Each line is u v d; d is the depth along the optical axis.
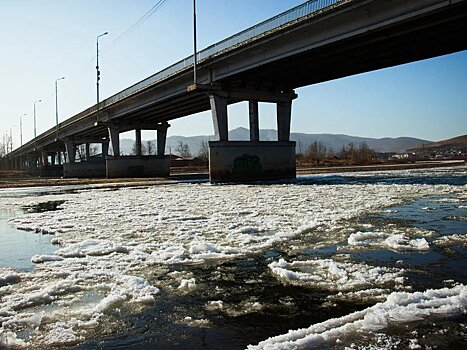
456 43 32.41
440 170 66.50
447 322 5.59
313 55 34.94
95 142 103.94
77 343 5.39
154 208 21.45
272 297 7.02
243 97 46.16
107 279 8.30
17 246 12.34
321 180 44.50
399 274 8.04
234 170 45.53
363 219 15.43
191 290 7.52
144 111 64.75
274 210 18.75
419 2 25.03
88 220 17.44
